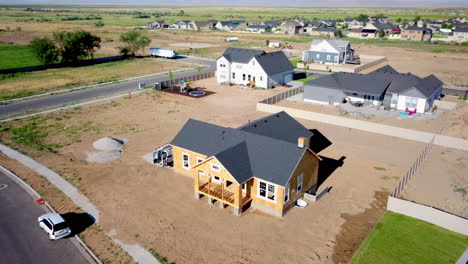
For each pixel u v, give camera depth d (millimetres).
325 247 24328
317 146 41625
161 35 171375
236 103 59594
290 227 26500
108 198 30203
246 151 29703
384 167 36406
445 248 24047
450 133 45344
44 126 48188
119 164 36812
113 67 92812
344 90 56438
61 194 30750
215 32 191000
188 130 34625
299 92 66750
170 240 24859
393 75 58562
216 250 23891
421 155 36656
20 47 122312
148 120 50906
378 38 166250
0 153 39219
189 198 30375
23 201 29641
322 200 30203
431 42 148875
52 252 23516
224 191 29797
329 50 96625
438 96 61531
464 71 88312
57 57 94562
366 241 24797
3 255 23125
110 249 23859
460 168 36094
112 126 48438
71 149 40688
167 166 36531
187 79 74625
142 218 27422
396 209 28359
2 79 76562
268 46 133125
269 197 28219
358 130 46938
